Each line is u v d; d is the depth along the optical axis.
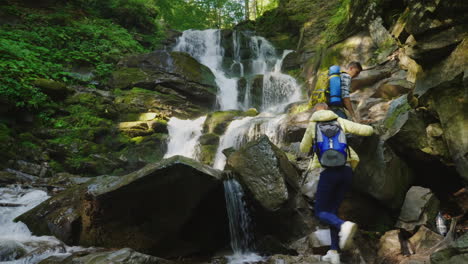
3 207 4.96
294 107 8.98
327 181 3.10
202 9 20.58
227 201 4.26
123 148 8.60
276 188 4.07
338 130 3.12
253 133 7.83
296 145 6.21
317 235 3.69
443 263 2.53
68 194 4.64
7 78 7.82
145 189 3.87
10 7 11.40
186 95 10.79
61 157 7.74
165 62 11.11
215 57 15.31
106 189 3.90
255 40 15.67
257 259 4.03
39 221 4.41
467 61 3.19
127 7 14.88
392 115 4.89
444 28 3.31
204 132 9.10
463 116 3.27
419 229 3.78
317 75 10.34
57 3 13.23
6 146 7.05
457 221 3.93
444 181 4.47
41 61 9.62
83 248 4.04
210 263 3.96
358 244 3.71
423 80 3.70
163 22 18.34
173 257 4.22
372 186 4.15
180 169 3.78
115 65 11.41
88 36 12.23
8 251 3.64
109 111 9.27
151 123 9.03
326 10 14.15
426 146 4.14
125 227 4.10
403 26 4.00
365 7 9.05
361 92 7.66
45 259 3.51
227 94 12.09
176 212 4.07
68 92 9.25
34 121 8.25
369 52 9.03
